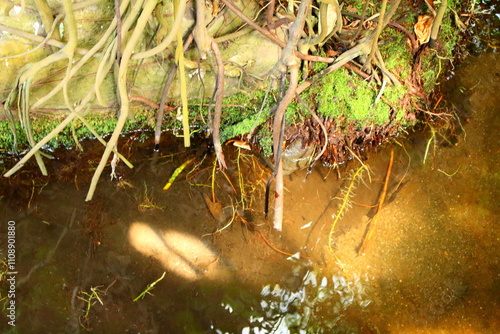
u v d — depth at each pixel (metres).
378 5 1.97
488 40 2.08
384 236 1.94
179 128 2.00
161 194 1.95
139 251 1.90
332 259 1.92
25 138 1.96
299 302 1.88
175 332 1.84
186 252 1.90
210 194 1.96
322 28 1.83
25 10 1.80
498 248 1.94
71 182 1.95
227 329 1.85
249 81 1.95
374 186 1.98
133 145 1.99
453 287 1.91
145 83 1.92
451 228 1.95
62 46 1.81
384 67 1.92
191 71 1.92
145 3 1.73
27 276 1.87
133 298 1.86
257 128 1.99
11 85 1.87
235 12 1.80
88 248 1.90
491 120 2.03
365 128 1.98
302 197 1.97
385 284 1.91
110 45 1.79
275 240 1.92
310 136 1.97
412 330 1.87
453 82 2.05
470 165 2.00
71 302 1.85
